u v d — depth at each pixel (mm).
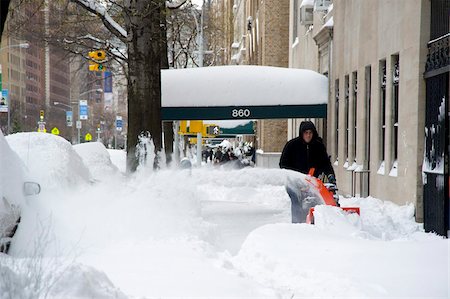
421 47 13836
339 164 22641
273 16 45031
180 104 23000
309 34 30625
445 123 12594
